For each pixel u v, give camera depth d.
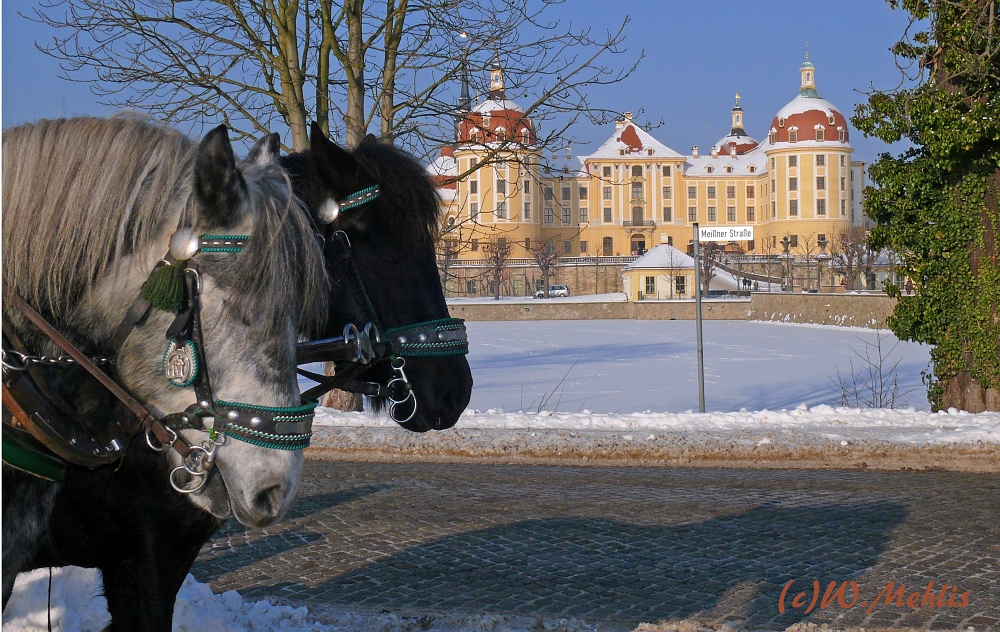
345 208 3.45
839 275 92.31
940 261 14.42
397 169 3.54
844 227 113.12
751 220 122.12
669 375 25.62
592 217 117.56
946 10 13.42
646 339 43.38
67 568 4.30
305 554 6.58
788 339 41.91
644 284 84.12
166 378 2.41
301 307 2.58
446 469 10.45
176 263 2.38
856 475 10.04
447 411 3.54
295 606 5.24
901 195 14.81
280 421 2.44
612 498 8.70
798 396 20.41
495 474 10.09
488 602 5.46
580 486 9.36
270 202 2.50
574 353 34.56
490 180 91.50
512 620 5.00
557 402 18.06
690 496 8.80
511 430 12.20
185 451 2.42
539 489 9.19
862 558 6.51
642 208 117.69
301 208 2.68
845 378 24.06
